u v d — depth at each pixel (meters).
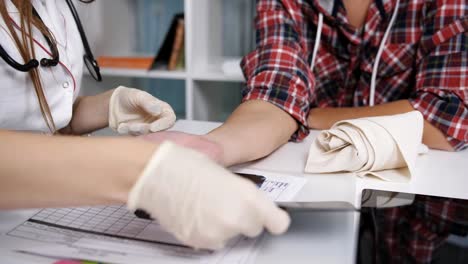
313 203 0.40
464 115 0.74
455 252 0.37
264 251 0.38
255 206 0.33
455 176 0.58
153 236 0.40
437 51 0.84
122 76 1.75
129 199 0.34
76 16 0.73
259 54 0.90
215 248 0.35
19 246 0.38
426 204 0.47
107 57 1.69
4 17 0.53
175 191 0.33
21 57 0.56
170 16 1.84
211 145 0.53
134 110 0.69
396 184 0.55
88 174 0.33
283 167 0.61
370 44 0.94
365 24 0.94
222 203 0.33
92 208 0.45
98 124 0.75
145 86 1.94
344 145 0.59
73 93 0.68
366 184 0.55
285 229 0.35
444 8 0.84
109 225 0.42
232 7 1.72
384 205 0.47
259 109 0.75
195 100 1.59
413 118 0.63
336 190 0.51
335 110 0.87
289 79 0.81
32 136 0.35
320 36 0.99
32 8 0.59
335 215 0.44
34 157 0.33
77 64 0.70
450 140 0.72
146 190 0.33
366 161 0.57
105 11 1.68
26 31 0.57
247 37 1.74
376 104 0.92
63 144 0.34
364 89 0.97
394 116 0.64
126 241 0.39
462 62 0.80
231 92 1.84
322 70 1.01
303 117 0.76
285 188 0.51
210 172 0.33
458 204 0.47
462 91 0.79
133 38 1.90
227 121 0.70
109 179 0.34
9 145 0.34
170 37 1.62
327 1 0.96
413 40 0.91
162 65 1.67
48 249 0.38
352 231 0.41
